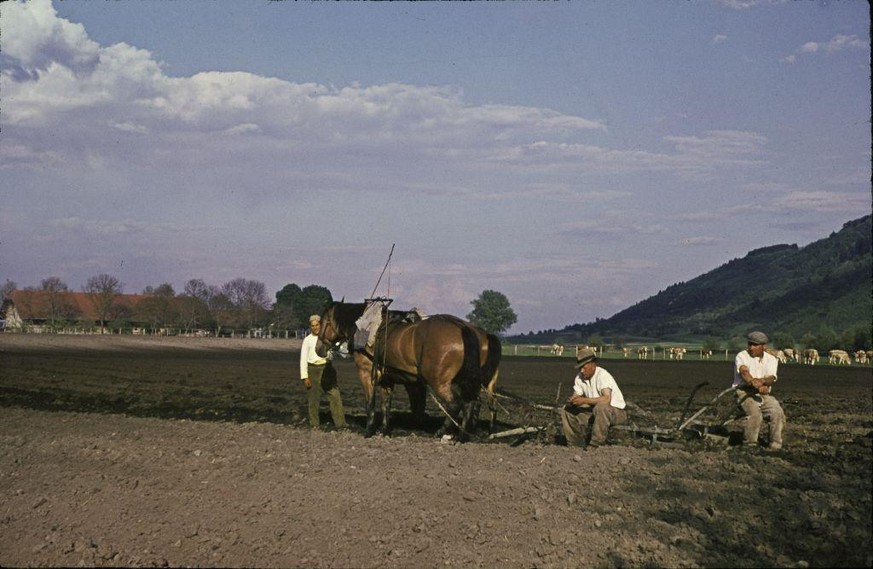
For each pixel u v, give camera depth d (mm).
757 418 13625
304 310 96812
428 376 14562
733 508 9719
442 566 8508
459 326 14539
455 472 11648
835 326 130750
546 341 188125
